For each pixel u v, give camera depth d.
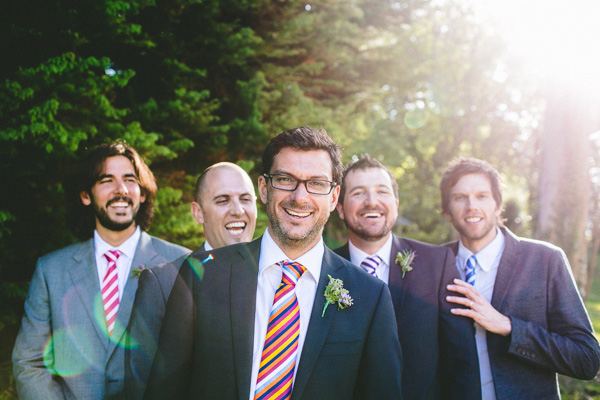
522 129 10.83
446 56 10.05
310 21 5.14
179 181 4.92
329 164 1.85
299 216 1.78
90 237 2.72
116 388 2.23
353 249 2.73
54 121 3.34
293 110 5.10
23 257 3.97
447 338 2.38
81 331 2.36
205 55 4.93
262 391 1.66
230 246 1.93
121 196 2.56
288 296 1.77
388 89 8.72
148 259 2.60
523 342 2.28
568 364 2.27
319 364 1.70
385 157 9.96
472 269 2.69
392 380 1.78
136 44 4.13
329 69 6.14
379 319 1.84
